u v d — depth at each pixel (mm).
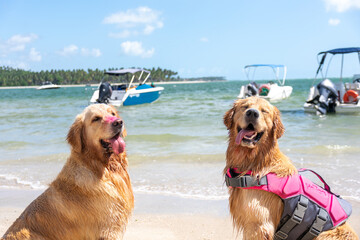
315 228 2906
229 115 3287
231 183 3070
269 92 24781
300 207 2887
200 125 12453
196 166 6852
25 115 17438
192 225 4309
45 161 7574
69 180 3152
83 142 3236
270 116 3090
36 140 10086
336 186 5324
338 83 17172
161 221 4445
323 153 7512
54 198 3119
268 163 3035
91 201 3127
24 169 6961
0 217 4637
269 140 3080
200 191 5465
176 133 10734
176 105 22266
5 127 13016
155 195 5352
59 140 10016
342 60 17062
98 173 3195
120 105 22250
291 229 2996
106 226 3180
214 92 42531
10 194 5551
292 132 10516
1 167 7141
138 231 4176
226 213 4629
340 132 10273
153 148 8570
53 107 23188
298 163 6723
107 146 3232
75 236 3154
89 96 39750
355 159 6898
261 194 2939
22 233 2922
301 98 25969
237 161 3113
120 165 3410
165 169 6707
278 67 26109
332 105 15500
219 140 9367
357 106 14891
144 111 18797
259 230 2889
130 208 3455
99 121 3166
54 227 3066
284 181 2928
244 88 27172
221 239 3941
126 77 26172
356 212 4379
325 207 2928
